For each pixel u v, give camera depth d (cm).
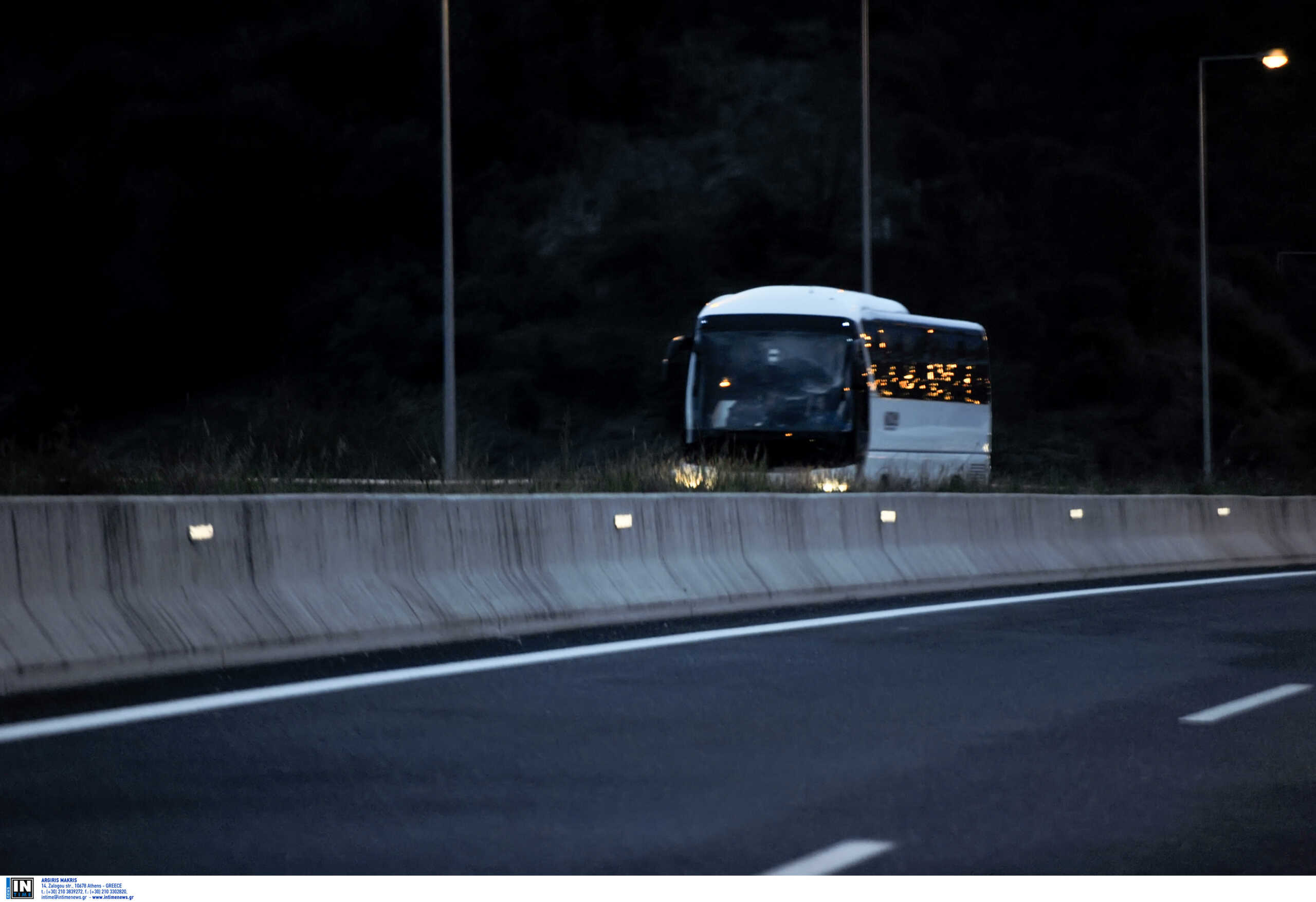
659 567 3309
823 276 13862
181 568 2325
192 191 14125
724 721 2014
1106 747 1889
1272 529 5994
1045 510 4766
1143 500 5253
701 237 14362
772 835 1443
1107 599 3838
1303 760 1820
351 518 2628
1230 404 13438
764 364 7338
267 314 13950
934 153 15012
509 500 2966
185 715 1964
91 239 14125
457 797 1566
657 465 4556
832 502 3912
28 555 2105
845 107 15450
